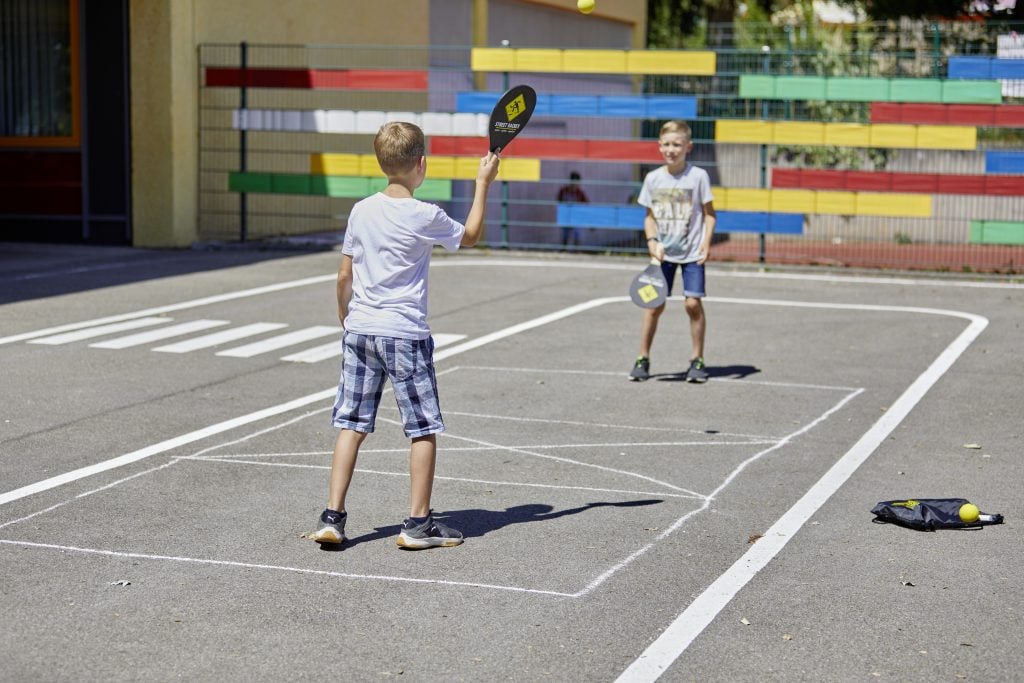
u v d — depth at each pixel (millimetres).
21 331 11805
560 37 25547
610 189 25938
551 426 8562
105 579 5539
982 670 4680
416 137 5887
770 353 11289
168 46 18094
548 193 24359
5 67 18938
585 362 10805
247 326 12312
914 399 9453
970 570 5766
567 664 4707
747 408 9156
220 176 18875
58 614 5137
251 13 19156
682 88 23406
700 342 10062
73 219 18828
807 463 7652
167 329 12070
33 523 6297
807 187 16891
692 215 9984
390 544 6059
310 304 13672
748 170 24047
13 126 19016
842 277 16547
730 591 5477
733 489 7082
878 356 11148
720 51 16891
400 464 7523
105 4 18375
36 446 7797
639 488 7094
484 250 18297
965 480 7285
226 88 18781
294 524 6348
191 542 6047
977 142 17172
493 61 17594
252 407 8961
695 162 17969
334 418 5945
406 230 5785
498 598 5375
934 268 17562
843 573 5715
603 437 8281
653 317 10031
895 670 4676
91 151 18656
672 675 4617
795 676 4613
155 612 5176
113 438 8023
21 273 15586
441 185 18031
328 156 18266
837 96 16594
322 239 19312
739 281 16062
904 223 22469
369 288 5863
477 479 7250
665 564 5820
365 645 4871
